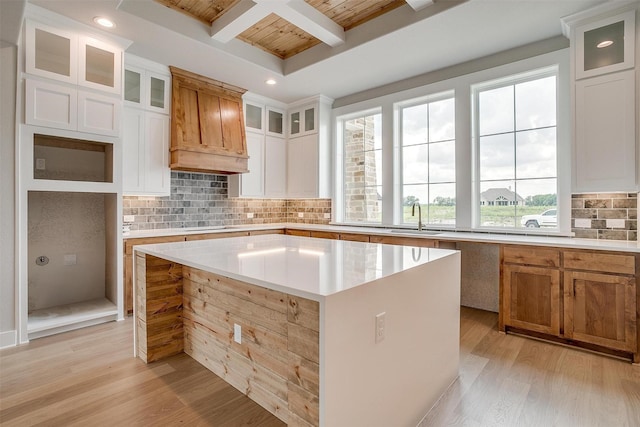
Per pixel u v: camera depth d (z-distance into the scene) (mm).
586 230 2928
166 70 3719
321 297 1114
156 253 2014
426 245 3357
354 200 4805
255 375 1804
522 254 2750
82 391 1913
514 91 3393
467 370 2207
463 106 3619
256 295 1777
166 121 3748
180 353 2389
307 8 2916
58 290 3250
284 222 5559
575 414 1721
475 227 3596
